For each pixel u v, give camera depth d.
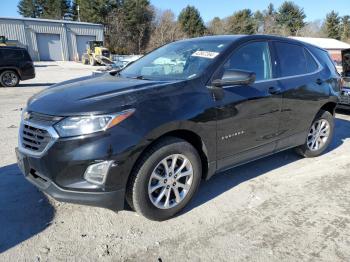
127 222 3.28
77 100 2.98
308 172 4.62
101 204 2.89
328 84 4.98
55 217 3.32
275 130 4.23
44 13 76.62
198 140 3.43
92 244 2.94
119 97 2.96
